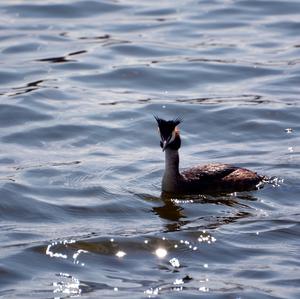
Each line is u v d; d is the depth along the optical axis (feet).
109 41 85.76
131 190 56.85
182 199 55.57
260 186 57.00
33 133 66.54
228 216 53.11
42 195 55.88
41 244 49.26
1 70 78.59
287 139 66.08
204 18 92.02
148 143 65.67
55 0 95.91
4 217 53.31
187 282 45.47
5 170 59.72
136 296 44.06
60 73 78.43
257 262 47.52
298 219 52.29
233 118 69.31
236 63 80.48
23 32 87.76
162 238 49.96
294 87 75.61
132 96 74.13
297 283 45.16
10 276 46.14
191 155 63.31
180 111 70.69
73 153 63.46
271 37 87.10
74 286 45.27
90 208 54.34
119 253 48.57
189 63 80.48
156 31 88.53
